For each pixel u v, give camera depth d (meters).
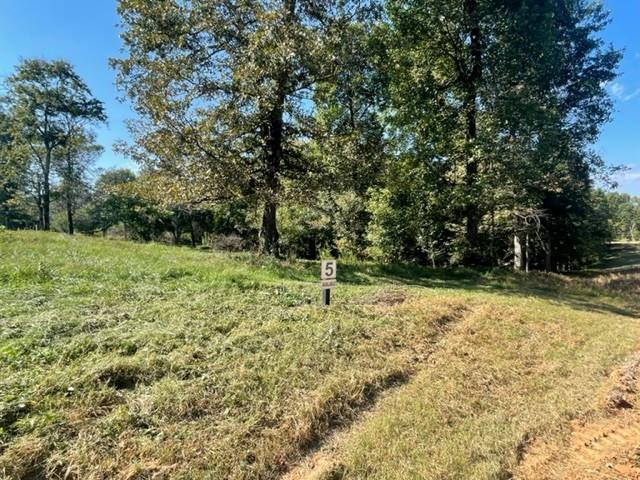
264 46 10.63
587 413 4.24
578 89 17.12
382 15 14.05
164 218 38.16
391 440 3.42
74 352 3.97
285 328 5.30
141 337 4.43
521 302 8.87
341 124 14.52
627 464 3.37
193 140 11.19
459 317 6.99
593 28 16.97
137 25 11.91
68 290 5.95
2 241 10.27
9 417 2.94
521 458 3.36
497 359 5.42
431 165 15.12
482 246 19.86
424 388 4.40
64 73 30.97
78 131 32.81
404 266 13.93
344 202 22.03
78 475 2.61
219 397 3.62
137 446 2.90
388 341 5.43
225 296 6.50
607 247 33.44
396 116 15.38
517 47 13.55
